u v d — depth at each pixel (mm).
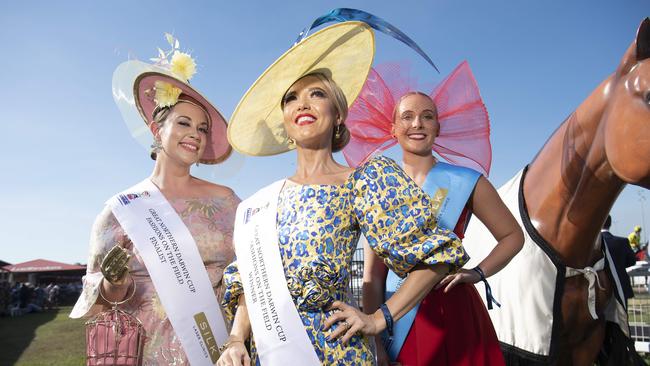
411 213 1455
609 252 2787
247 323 1729
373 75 2621
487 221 2145
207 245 2332
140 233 2244
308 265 1449
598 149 2117
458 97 2617
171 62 2438
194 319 2217
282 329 1497
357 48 1933
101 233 2285
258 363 1562
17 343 9414
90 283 2154
